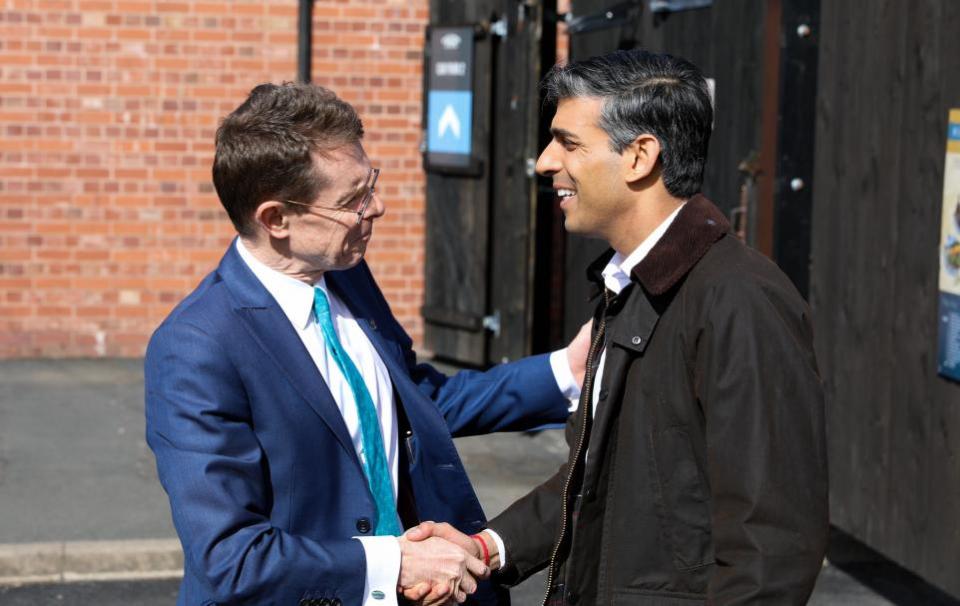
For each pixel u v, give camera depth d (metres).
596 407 2.91
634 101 2.84
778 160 6.39
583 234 2.98
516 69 9.53
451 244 10.30
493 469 7.94
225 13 10.33
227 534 2.76
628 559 2.85
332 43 10.53
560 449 8.41
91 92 10.27
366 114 10.62
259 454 2.87
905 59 5.40
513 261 9.71
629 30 8.10
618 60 2.89
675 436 2.79
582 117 2.88
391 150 10.67
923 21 5.27
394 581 2.88
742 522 2.60
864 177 5.73
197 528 2.76
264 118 2.91
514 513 3.29
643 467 2.82
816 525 2.61
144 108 10.33
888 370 5.55
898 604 6.13
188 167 10.42
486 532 3.25
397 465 3.12
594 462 2.88
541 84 3.02
